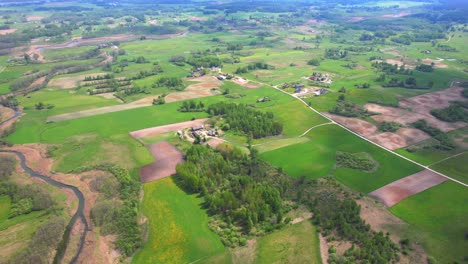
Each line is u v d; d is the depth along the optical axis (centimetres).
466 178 12812
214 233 10025
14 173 13375
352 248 9144
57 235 9906
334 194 11725
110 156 14512
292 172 13212
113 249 9506
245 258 9125
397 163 13888
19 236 9962
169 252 9394
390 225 10294
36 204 11181
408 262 8912
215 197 10981
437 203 11388
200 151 13788
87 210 11112
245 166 13338
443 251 9319
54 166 13862
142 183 12544
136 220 10538
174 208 11156
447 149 14962
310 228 10112
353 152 14812
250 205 10544
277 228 10100
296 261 8988
